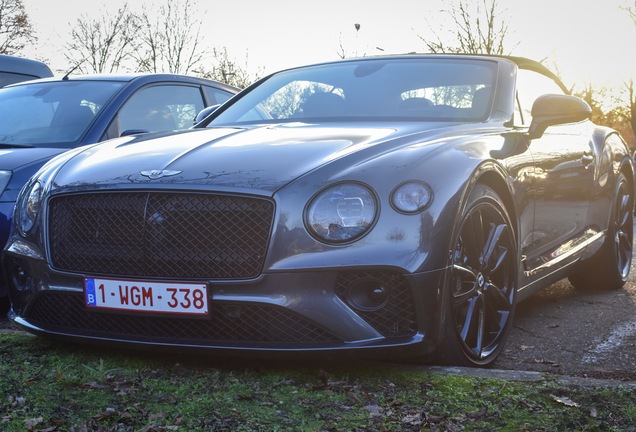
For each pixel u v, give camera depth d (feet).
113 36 85.61
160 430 7.47
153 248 9.34
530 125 12.84
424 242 9.00
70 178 10.21
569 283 17.58
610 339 12.49
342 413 8.02
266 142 10.37
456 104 12.62
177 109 19.22
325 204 8.98
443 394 8.61
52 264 10.00
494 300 10.91
